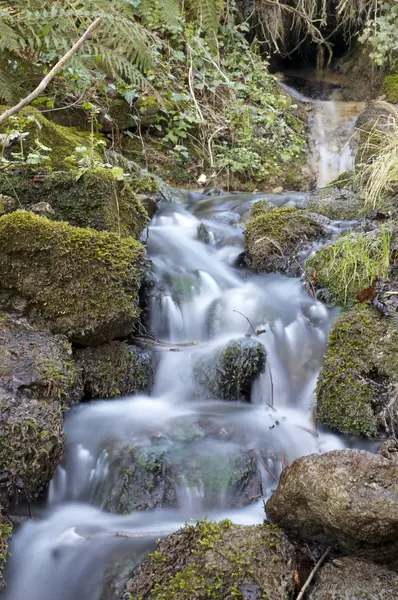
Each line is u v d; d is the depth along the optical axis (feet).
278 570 6.27
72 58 13.98
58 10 13.91
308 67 28.71
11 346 8.84
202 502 7.70
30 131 12.76
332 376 9.02
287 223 12.46
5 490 7.22
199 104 20.25
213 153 19.38
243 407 9.55
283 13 25.55
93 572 6.77
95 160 13.10
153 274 11.47
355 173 15.42
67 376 8.50
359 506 5.92
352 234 11.80
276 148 20.47
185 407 9.57
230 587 6.06
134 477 7.86
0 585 6.45
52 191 11.18
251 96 21.90
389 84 22.72
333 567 6.39
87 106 14.52
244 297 11.10
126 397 9.57
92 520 7.64
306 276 11.27
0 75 14.35
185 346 10.39
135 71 14.90
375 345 9.14
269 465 8.20
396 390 8.67
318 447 8.57
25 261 9.61
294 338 10.27
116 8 18.53
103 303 9.46
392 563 6.30
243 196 16.19
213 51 21.20
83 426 8.75
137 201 12.11
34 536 7.30
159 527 7.39
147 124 18.10
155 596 6.23
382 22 22.72
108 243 9.89
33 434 7.40
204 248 13.17
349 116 22.97
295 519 6.67
